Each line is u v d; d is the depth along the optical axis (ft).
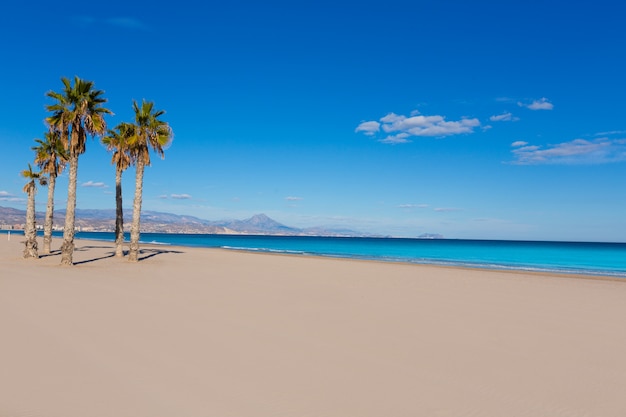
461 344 33.60
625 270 139.74
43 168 130.00
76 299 49.62
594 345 34.22
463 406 21.80
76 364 26.71
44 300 48.24
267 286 67.62
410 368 27.50
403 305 51.78
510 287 75.25
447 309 49.62
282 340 33.47
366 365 27.89
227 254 167.12
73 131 92.43
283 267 108.68
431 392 23.57
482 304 54.13
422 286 73.20
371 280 81.25
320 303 51.78
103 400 21.42
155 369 26.11
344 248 357.20
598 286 80.43
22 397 21.57
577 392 24.03
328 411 20.77
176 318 40.47
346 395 22.84
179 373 25.52
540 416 20.88
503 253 282.15
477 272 107.55
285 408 20.99
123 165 126.41
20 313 40.75
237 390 23.15
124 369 25.98
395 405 21.70
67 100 94.02
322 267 112.47
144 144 110.83
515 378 26.08
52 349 29.60
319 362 28.27
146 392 22.57
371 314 45.21
